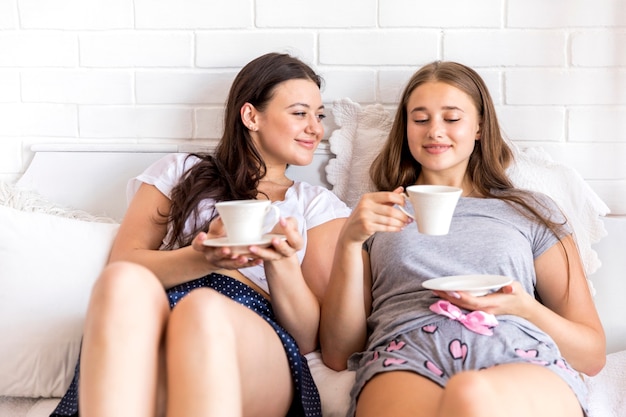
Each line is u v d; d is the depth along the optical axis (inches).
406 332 56.5
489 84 77.7
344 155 76.3
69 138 82.6
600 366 60.4
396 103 78.6
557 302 63.2
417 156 66.2
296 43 79.3
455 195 49.5
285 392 55.5
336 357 61.5
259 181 70.5
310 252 66.8
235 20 79.7
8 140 82.9
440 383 50.6
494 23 77.0
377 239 65.2
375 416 49.7
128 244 64.2
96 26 81.2
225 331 45.4
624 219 73.2
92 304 44.1
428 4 77.4
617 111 76.4
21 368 60.6
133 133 81.9
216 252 50.1
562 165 71.6
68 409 53.7
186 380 43.4
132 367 43.1
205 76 80.6
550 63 76.8
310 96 70.4
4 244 63.6
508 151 69.9
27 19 81.7
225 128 71.9
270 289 59.0
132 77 81.4
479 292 54.4
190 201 64.5
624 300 70.4
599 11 75.7
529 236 63.8
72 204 78.5
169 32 80.5
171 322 45.8
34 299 61.9
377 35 78.4
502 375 47.6
